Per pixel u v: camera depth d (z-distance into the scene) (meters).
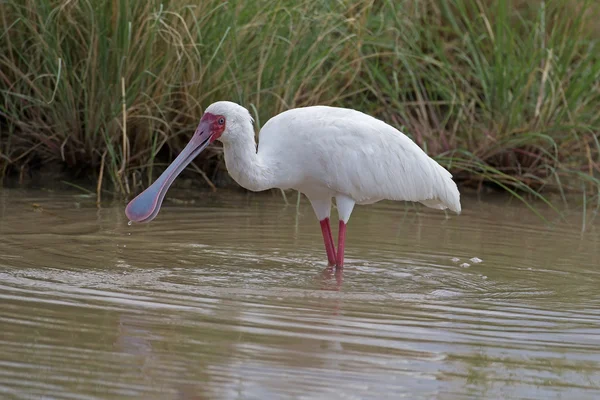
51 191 16.02
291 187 12.61
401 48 18.50
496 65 18.28
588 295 11.14
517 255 13.27
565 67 18.20
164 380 7.63
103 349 8.26
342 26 17.89
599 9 19.31
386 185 12.70
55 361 7.89
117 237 13.05
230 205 16.05
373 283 11.34
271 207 16.12
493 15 19.44
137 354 8.19
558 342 9.20
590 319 10.06
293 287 10.91
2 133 16.91
